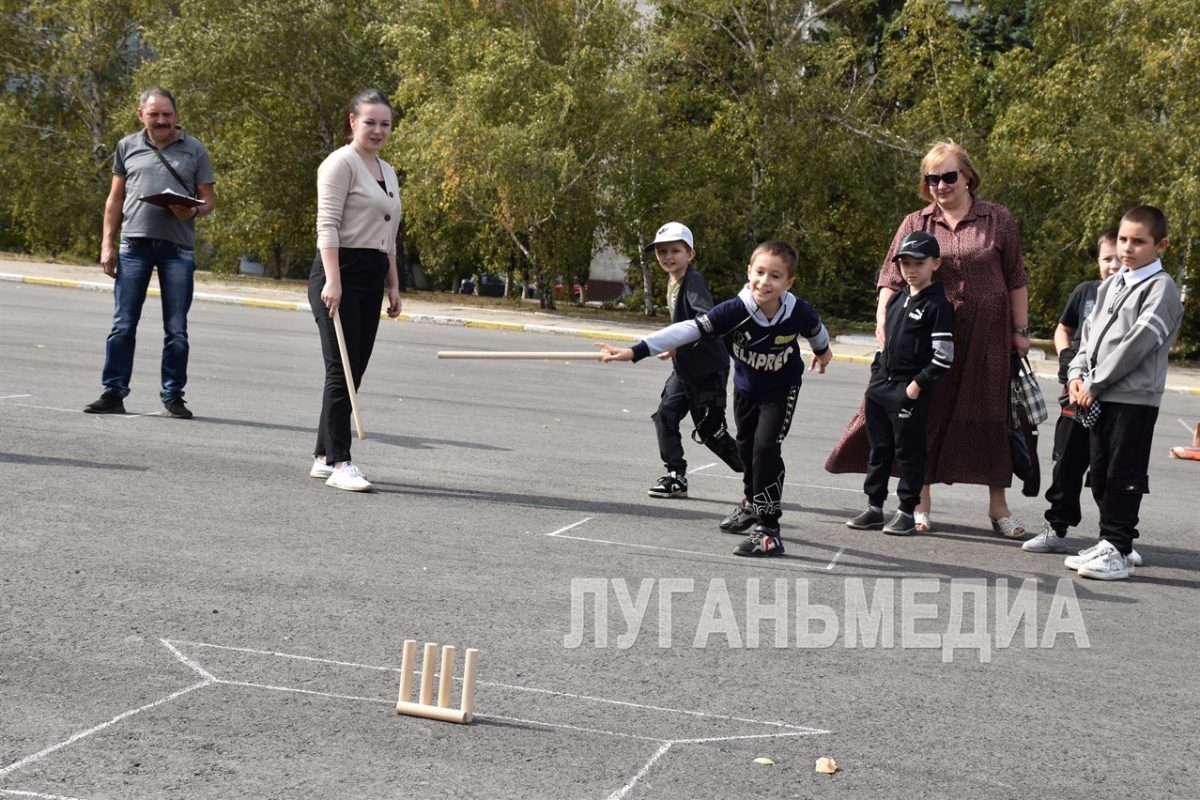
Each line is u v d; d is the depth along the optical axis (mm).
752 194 33406
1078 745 3930
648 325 29953
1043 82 31141
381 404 11648
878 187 32875
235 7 35438
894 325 7090
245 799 3178
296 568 5434
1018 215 31391
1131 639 5246
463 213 31922
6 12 40250
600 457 9352
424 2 32969
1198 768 3795
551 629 4797
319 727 3693
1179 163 27000
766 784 3459
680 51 33000
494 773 3424
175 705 3803
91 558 5371
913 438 7059
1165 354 6336
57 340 14961
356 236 7410
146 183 9414
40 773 3266
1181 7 27516
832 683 4383
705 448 10219
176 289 9555
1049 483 9789
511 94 29875
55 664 4086
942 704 4234
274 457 8117
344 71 36250
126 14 40438
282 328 20906
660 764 3557
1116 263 7102
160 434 8688
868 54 35469
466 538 6230
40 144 40062
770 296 6117
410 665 3844
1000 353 7176
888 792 3459
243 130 37188
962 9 40469
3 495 6430
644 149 31781
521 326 26828
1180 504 9141
